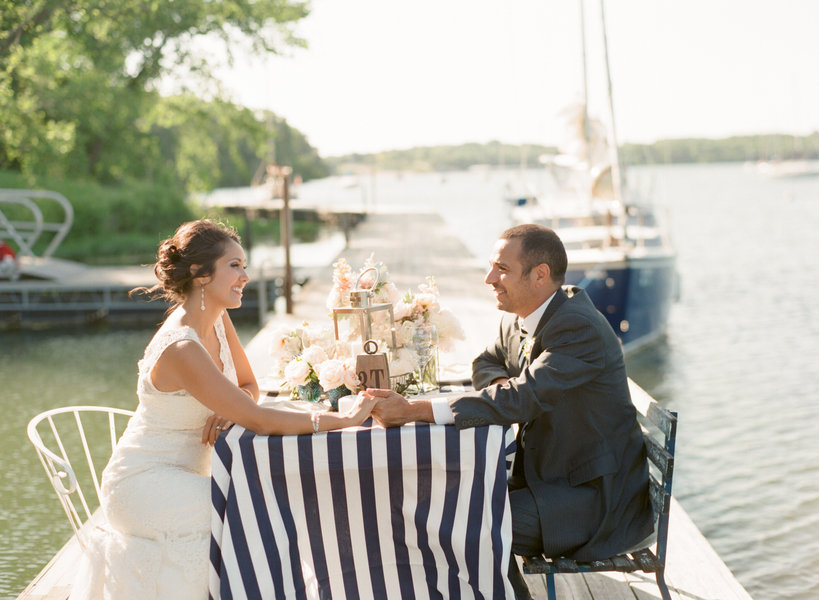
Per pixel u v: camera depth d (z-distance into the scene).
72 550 3.67
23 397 9.14
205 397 2.55
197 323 2.77
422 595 2.55
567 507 2.68
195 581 2.56
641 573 3.26
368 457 2.49
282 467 2.49
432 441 2.49
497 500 2.51
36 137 21.47
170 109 26.33
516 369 3.09
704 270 20.70
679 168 151.50
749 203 53.22
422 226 22.34
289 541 2.53
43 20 19.02
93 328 13.68
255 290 14.37
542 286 2.80
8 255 14.30
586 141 15.10
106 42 21.66
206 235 2.74
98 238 22.89
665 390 10.02
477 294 10.86
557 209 15.05
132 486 2.60
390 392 2.57
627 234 13.07
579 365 2.63
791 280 18.73
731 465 7.30
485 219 40.28
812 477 6.93
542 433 2.77
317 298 11.18
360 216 25.23
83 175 25.41
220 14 23.12
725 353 11.88
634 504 2.75
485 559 2.51
